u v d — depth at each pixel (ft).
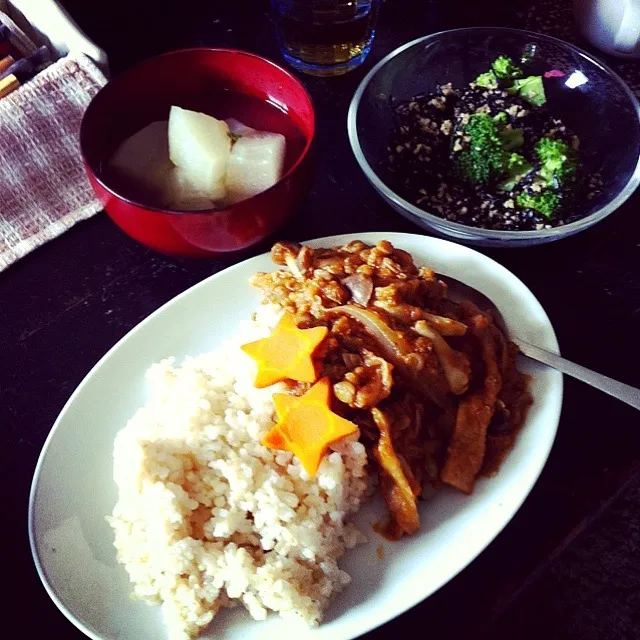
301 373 1.07
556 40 1.46
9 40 1.53
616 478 1.10
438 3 1.66
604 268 1.29
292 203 1.19
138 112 1.30
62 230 1.33
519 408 1.11
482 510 1.04
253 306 1.22
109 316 1.27
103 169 1.24
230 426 1.07
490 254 1.31
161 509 0.99
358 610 0.97
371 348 1.10
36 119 1.40
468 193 1.34
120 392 1.15
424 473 1.08
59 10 1.46
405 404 1.09
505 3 1.66
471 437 1.07
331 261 1.19
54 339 1.24
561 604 1.04
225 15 1.65
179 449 1.05
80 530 1.04
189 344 1.20
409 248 1.25
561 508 1.09
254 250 1.32
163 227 1.14
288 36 1.50
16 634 1.00
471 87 1.42
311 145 1.17
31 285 1.30
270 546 1.02
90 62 1.46
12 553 1.06
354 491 1.06
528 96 1.40
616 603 1.04
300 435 1.04
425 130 1.38
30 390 1.20
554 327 1.23
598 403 1.16
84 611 0.98
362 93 1.38
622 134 1.38
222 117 1.31
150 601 0.99
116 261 1.32
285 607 0.96
